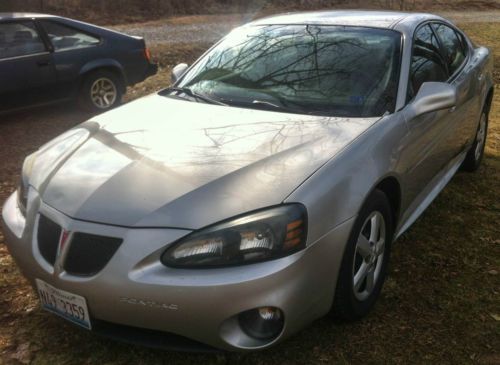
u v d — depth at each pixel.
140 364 2.60
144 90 8.88
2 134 6.48
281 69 3.51
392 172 2.87
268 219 2.27
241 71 3.62
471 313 2.97
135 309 2.28
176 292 2.21
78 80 7.18
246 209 2.29
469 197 4.54
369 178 2.65
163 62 11.52
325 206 2.41
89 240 2.34
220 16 20.27
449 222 4.07
